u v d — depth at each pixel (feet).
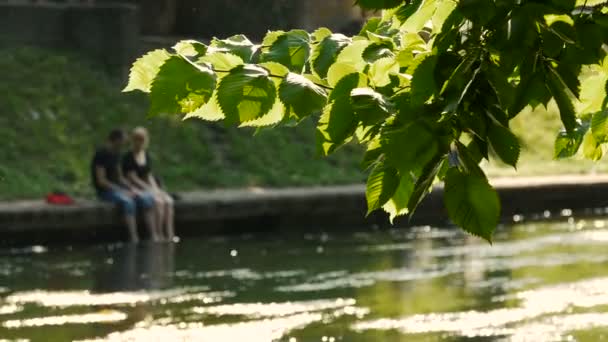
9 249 81.15
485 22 12.44
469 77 12.43
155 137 106.73
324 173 105.81
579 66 12.51
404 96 13.17
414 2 13.51
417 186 12.18
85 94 110.11
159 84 12.96
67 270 69.46
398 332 47.06
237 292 59.72
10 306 55.77
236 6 127.34
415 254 74.38
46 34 115.75
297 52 14.84
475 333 46.44
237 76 13.23
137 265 71.61
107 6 115.85
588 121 15.93
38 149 100.53
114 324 50.14
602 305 52.44
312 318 51.03
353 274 65.72
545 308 52.11
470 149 12.50
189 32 128.88
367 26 15.46
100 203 85.40
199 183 101.04
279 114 13.55
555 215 99.09
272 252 78.02
